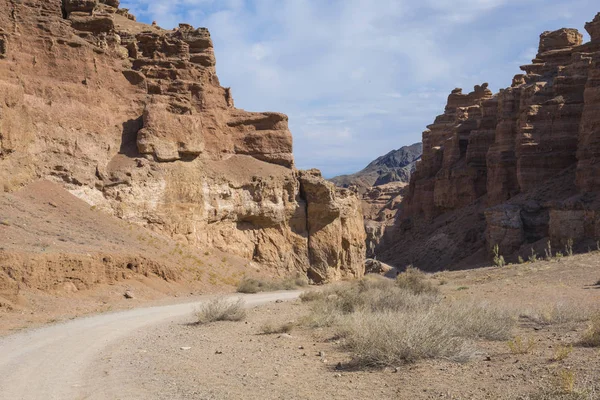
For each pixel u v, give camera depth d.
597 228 56.78
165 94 48.44
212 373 11.39
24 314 21.98
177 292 33.59
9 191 34.28
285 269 51.75
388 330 12.07
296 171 56.78
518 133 79.81
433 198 107.19
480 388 9.06
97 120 42.56
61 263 27.14
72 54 42.38
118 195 41.03
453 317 14.87
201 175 47.66
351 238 59.00
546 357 10.95
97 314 23.45
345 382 10.22
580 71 79.50
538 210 70.12
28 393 9.84
